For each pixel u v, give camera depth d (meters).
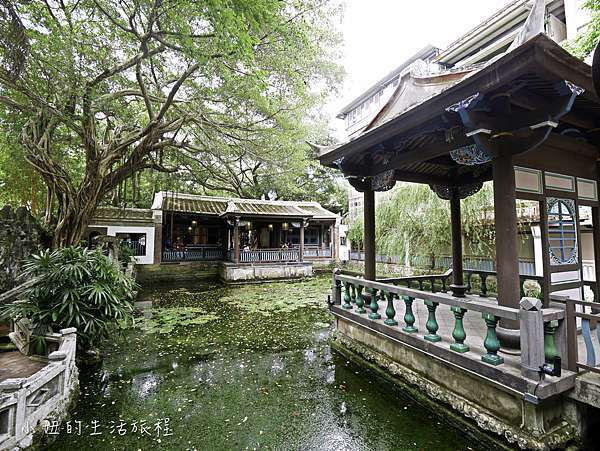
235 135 9.26
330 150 4.33
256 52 6.67
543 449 2.22
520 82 2.42
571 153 3.57
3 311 3.91
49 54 5.20
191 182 17.73
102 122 10.08
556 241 3.36
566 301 2.50
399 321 4.04
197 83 7.73
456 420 2.82
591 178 3.82
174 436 2.76
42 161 6.77
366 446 2.59
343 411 3.14
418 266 10.78
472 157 3.09
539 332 2.27
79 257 4.27
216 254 14.70
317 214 16.78
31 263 4.25
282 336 5.66
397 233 10.39
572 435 2.36
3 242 5.93
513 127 2.64
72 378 3.41
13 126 7.08
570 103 2.30
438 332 3.60
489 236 8.54
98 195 7.93
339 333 4.95
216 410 3.18
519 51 2.01
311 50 7.16
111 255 8.93
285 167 10.59
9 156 7.75
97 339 4.43
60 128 8.26
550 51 2.01
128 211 12.77
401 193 10.05
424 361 3.32
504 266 2.69
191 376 4.00
